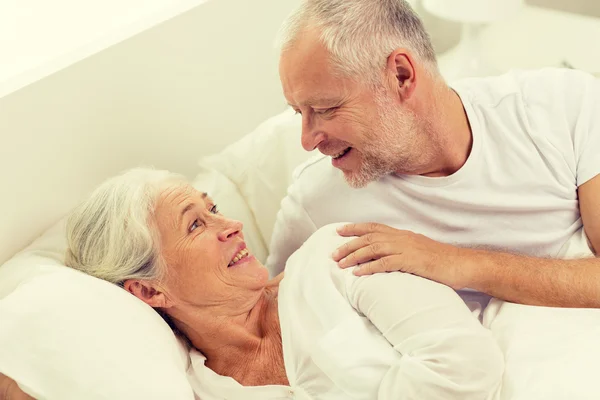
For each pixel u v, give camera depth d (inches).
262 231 70.8
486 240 56.8
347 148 53.7
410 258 50.8
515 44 102.7
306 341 49.3
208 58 73.2
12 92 56.9
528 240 56.1
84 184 64.5
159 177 53.4
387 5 50.4
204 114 74.8
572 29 100.3
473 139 55.4
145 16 69.3
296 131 70.1
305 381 49.2
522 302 51.7
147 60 67.4
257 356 52.9
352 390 46.8
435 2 90.4
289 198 61.9
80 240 52.0
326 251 53.3
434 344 44.8
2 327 43.8
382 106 50.8
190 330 53.1
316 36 48.5
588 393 42.2
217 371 53.6
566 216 56.3
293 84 49.8
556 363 44.8
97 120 64.3
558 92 56.5
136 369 44.6
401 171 56.1
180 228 51.4
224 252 52.2
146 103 68.5
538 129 55.3
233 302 52.4
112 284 50.1
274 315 54.3
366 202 58.2
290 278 53.5
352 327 48.2
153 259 50.9
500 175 55.7
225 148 75.6
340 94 49.4
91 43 64.7
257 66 79.0
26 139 58.6
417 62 51.4
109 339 45.3
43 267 50.2
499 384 45.4
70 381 42.8
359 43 48.6
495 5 88.0
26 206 59.6
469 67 97.9
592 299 50.1
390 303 47.6
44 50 65.6
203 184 68.7
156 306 51.9
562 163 55.2
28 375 42.5
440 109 53.6
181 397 44.8
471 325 46.1
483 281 51.9
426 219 57.4
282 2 79.1
